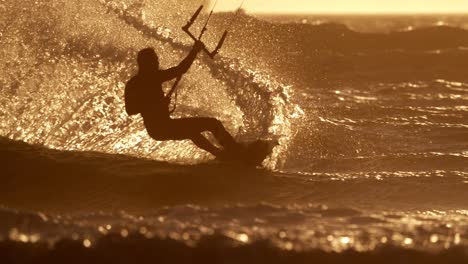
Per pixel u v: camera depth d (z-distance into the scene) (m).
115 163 44.44
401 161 49.16
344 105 78.06
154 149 48.47
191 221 26.08
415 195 39.84
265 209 27.45
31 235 24.00
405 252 22.70
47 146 48.41
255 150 44.09
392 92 101.75
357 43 158.88
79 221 25.89
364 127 63.00
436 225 25.38
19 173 43.34
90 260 22.67
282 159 48.47
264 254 22.55
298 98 78.06
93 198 40.03
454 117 71.44
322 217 26.59
